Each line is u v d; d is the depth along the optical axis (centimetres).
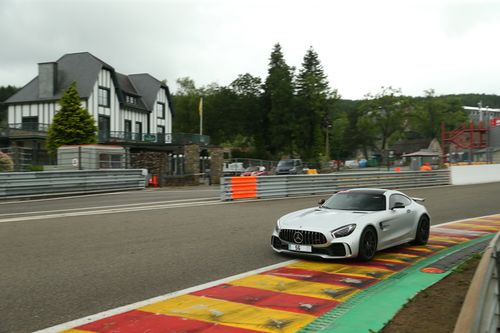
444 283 618
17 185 1905
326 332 436
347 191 922
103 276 659
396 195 907
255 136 8162
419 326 448
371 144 9838
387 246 823
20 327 453
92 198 2008
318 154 7381
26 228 1093
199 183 3691
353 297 557
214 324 459
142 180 2677
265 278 653
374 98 8731
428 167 3550
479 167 3281
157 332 437
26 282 624
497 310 345
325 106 7531
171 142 4681
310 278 654
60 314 493
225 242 938
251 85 8238
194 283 626
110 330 443
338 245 729
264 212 1460
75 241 930
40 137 4153
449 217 1425
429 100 9169
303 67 8344
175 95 9594
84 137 3497
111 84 4706
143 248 866
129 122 4994
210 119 8512
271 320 471
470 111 9569
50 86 4450
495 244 466
